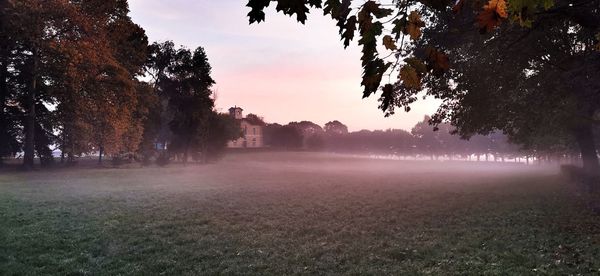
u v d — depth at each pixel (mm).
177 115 65000
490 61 18484
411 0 1916
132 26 42688
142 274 8523
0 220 14547
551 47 17562
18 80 43031
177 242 11719
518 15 1806
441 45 15266
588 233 11805
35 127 46344
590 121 19344
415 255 10000
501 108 22719
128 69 45344
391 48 1886
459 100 22547
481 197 22859
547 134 29531
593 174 26406
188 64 64188
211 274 8594
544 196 22391
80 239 11758
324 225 14484
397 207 19109
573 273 8031
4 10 30781
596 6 9703
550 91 18906
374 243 11484
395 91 18781
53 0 32531
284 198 22922
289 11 1832
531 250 10062
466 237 11938
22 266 8891
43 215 15852
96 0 36969
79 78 35312
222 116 78625
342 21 1924
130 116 44156
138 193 24734
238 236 12609
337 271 8797
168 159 65312
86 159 68812
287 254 10367
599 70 13555
